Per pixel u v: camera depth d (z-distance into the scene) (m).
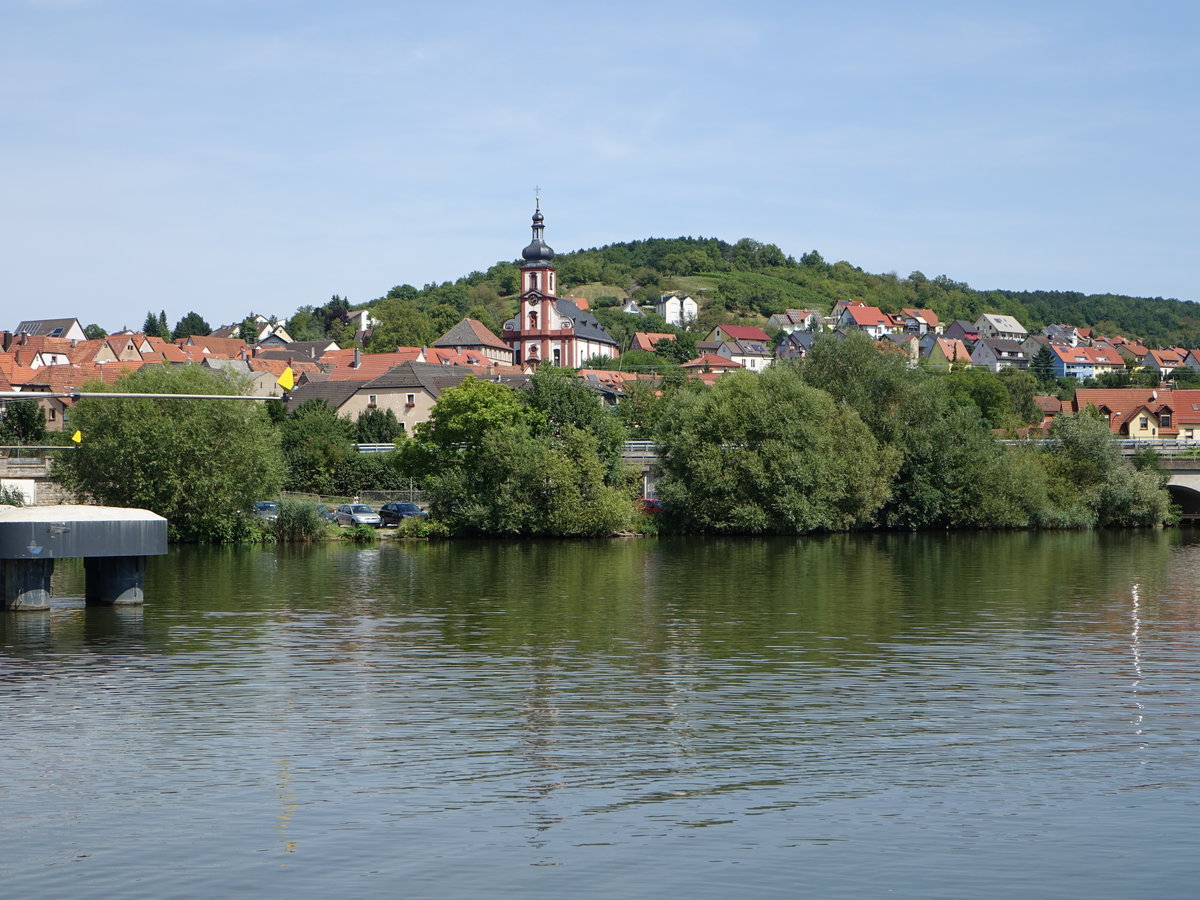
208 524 88.50
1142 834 22.92
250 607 53.19
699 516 101.44
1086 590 61.09
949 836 22.84
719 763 27.38
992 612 52.34
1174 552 86.50
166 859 21.81
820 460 100.50
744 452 101.00
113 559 53.16
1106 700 33.94
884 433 108.69
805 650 42.19
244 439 88.69
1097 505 116.56
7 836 22.88
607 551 84.94
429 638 44.66
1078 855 21.94
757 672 38.00
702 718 31.64
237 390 89.12
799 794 25.20
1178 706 33.12
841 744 29.03
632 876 21.08
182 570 69.50
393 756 27.97
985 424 117.31
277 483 90.81
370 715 31.98
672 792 25.33
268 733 30.06
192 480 86.44
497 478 96.25
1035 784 25.83
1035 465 112.44
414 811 24.22
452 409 103.56
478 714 32.09
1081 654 41.50
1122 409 198.12
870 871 21.25
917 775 26.45
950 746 28.83
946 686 35.81
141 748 28.66
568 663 39.59
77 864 21.59
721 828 23.27
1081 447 119.38
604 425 103.81
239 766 27.17
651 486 115.69
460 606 53.75
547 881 20.88
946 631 46.72
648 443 119.19
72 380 155.88
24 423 131.50
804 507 99.44
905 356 115.69
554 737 29.70
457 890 20.53
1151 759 27.72
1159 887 20.59
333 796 25.11
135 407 86.25
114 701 33.66
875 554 83.12
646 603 54.97
